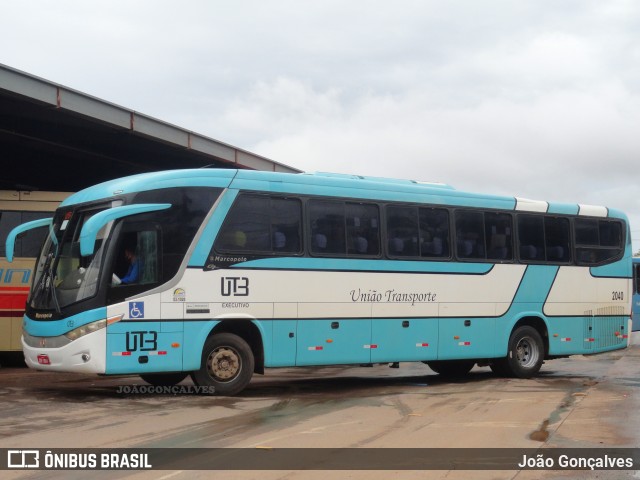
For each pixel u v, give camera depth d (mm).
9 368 18656
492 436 9344
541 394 13352
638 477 7492
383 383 15469
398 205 14398
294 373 18484
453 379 16328
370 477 7297
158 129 22094
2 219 17375
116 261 11570
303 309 13055
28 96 17562
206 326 12133
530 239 16281
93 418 10273
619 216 17906
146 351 11625
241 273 12484
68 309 11445
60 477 7246
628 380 15961
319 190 13484
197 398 12156
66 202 12797
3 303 17266
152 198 11914
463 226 15273
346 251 13625
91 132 21750
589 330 17062
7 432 9273
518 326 16156
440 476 7379
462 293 15070
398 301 14156
